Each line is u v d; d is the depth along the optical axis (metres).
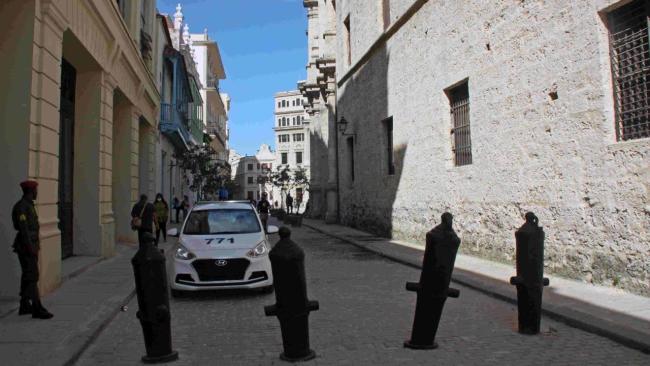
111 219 13.92
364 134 22.03
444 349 5.67
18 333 6.18
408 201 17.08
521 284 6.25
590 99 8.87
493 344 5.84
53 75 8.95
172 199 32.09
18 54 8.12
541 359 5.27
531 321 6.23
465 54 13.05
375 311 7.68
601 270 8.68
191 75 38.09
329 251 16.34
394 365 5.14
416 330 5.70
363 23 21.94
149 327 5.32
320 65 28.75
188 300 8.76
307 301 5.33
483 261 11.96
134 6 17.00
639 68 8.11
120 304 7.97
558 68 9.63
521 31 10.73
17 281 7.90
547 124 9.96
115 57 13.74
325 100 33.34
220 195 25.25
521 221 10.80
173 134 28.03
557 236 9.73
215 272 8.67
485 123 12.14
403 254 14.37
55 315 7.14
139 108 18.25
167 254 15.40
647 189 7.76
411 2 16.41
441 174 14.52
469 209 12.98
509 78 11.17
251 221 10.25
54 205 9.17
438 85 14.62
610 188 8.46
